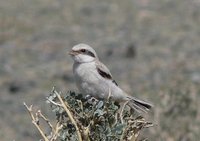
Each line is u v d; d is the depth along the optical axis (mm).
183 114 24281
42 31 52781
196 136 23484
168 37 50594
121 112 12773
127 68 43750
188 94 25531
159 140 22766
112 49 47375
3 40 50500
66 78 41375
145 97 34062
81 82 17562
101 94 17422
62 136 12516
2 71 42969
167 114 23781
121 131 12430
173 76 40281
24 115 35500
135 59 45750
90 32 53031
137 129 12711
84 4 60250
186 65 43281
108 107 12805
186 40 49688
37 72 42906
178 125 23547
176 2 59906
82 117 12773
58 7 59438
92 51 17703
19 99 37875
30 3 60438
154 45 48812
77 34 52375
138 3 60219
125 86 39344
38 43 49875
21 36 51375
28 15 56562
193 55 46031
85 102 13008
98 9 58938
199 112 25422
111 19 56375
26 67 44219
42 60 46188
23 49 48531
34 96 38281
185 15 56438
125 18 56469
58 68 43750
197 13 56938
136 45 48781
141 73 42406
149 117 23422
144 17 56281
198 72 40969
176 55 46094
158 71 42406
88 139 12461
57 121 12688
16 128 33656
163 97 24578
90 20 56344
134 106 17422
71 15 57469
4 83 40719
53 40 50500
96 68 17406
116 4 60094
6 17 54562
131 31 52781
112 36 51750
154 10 58062
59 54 47438
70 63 45094
